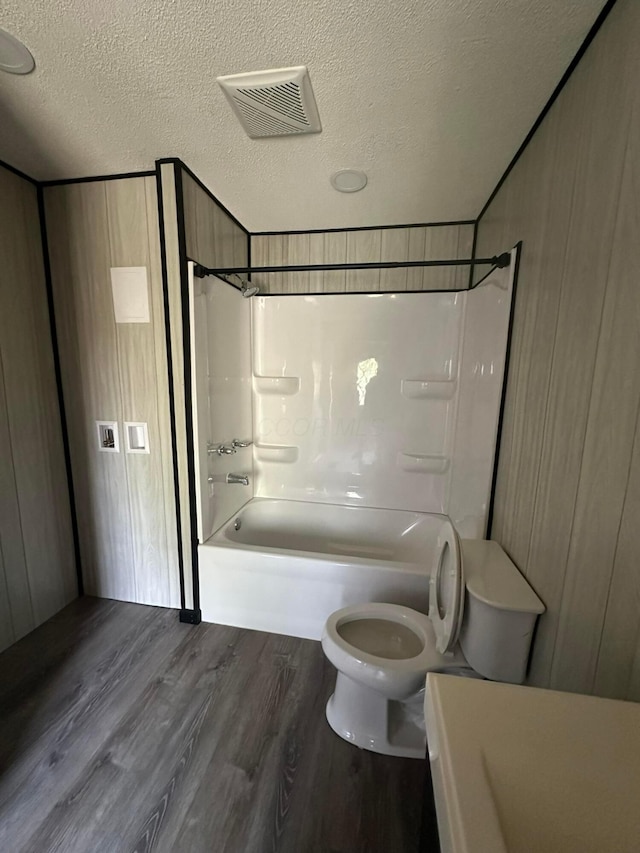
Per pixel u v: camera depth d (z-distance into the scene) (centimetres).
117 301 189
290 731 139
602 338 90
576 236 105
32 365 187
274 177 182
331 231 248
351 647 135
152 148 159
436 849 55
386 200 205
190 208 178
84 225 185
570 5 93
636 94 79
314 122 140
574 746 54
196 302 182
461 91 123
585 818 47
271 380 257
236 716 145
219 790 119
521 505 139
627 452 79
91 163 170
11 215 173
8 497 177
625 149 83
